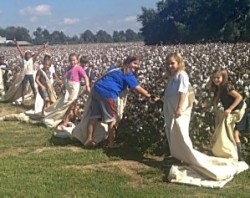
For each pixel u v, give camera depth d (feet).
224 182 14.24
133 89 18.88
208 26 138.82
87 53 65.10
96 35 202.18
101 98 18.33
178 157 15.42
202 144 17.72
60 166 16.29
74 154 17.70
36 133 22.20
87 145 18.84
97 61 44.65
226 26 131.23
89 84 23.85
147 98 18.71
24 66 33.50
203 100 17.61
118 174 15.15
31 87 33.58
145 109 18.60
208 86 17.16
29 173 15.40
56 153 17.90
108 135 18.71
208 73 25.49
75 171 15.52
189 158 14.98
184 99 15.46
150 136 18.21
